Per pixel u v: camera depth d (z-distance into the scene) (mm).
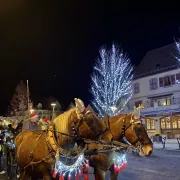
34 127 10703
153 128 45906
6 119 16250
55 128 6289
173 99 45500
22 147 6840
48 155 6109
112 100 52594
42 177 6367
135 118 7629
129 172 13477
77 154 6188
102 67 55812
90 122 6141
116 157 7676
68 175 6391
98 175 7480
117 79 53625
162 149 25703
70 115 6176
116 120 7980
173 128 42688
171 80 46688
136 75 53625
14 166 12656
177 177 12016
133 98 53562
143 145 7391
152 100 49844
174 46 51344
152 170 14062
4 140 13578
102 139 6578
